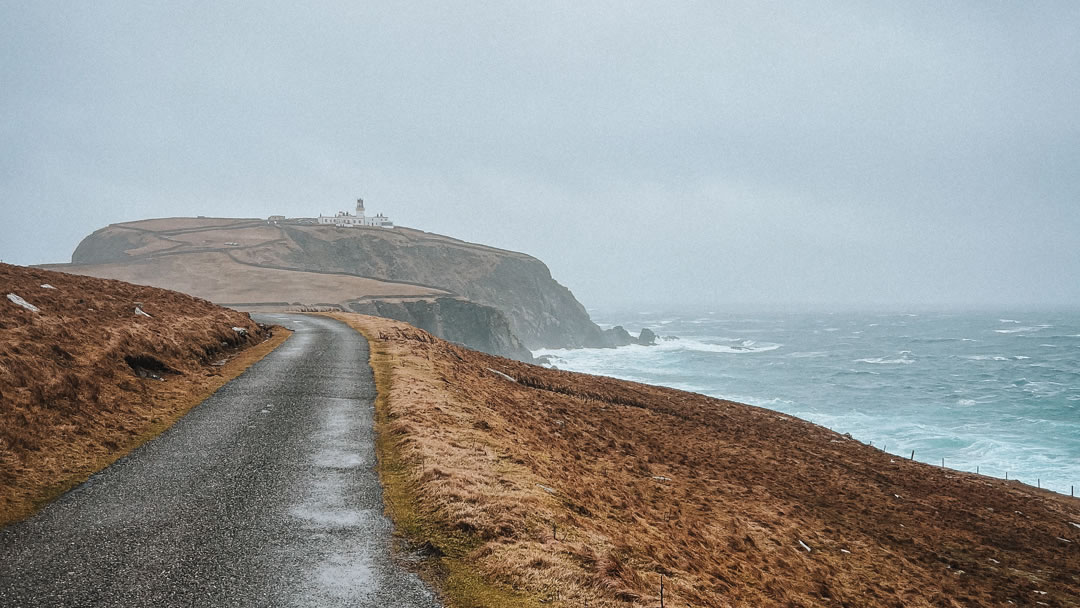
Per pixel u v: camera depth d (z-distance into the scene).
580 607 7.70
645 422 35.66
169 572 7.95
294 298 168.50
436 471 12.32
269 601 7.30
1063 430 65.69
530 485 12.74
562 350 190.62
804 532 20.94
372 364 28.17
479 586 8.02
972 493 33.44
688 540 15.23
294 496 11.07
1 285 24.22
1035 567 22.77
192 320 31.28
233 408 18.20
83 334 21.08
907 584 18.45
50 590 7.34
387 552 8.89
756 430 41.00
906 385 101.00
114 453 13.31
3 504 9.80
